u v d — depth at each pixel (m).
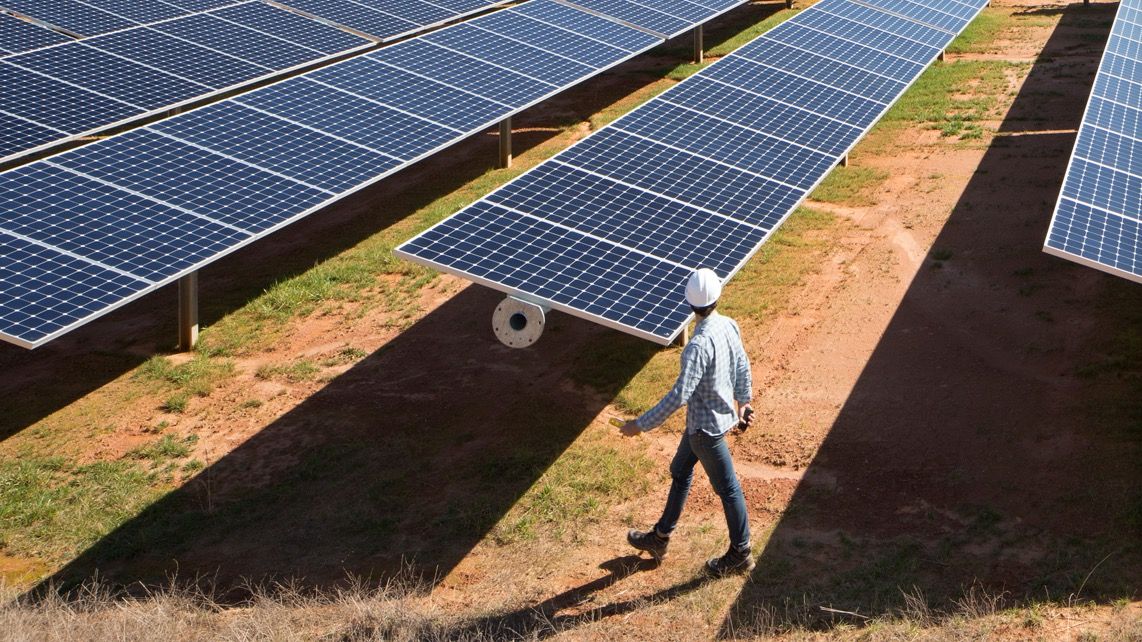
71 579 8.91
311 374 12.60
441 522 9.49
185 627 7.98
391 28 24.20
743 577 8.34
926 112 22.28
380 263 15.77
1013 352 12.04
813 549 8.67
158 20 23.75
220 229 12.03
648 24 24.47
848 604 7.87
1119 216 10.66
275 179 13.55
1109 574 7.94
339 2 25.42
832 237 16.06
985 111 22.11
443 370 12.55
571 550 8.98
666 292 9.66
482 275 9.61
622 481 9.99
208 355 13.20
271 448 11.00
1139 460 9.47
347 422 11.45
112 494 10.22
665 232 11.02
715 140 14.17
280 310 14.37
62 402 12.14
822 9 23.23
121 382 12.59
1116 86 15.65
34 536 9.58
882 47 21.38
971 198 17.19
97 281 10.51
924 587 8.01
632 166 12.76
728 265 10.40
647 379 12.05
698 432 7.89
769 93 16.72
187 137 14.23
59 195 12.14
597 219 11.12
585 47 21.91
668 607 8.06
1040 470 9.55
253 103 15.69
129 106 17.41
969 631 7.35
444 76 18.47
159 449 11.01
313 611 8.17
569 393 11.85
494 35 21.22
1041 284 13.76
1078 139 12.56
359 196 18.86
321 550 9.19
